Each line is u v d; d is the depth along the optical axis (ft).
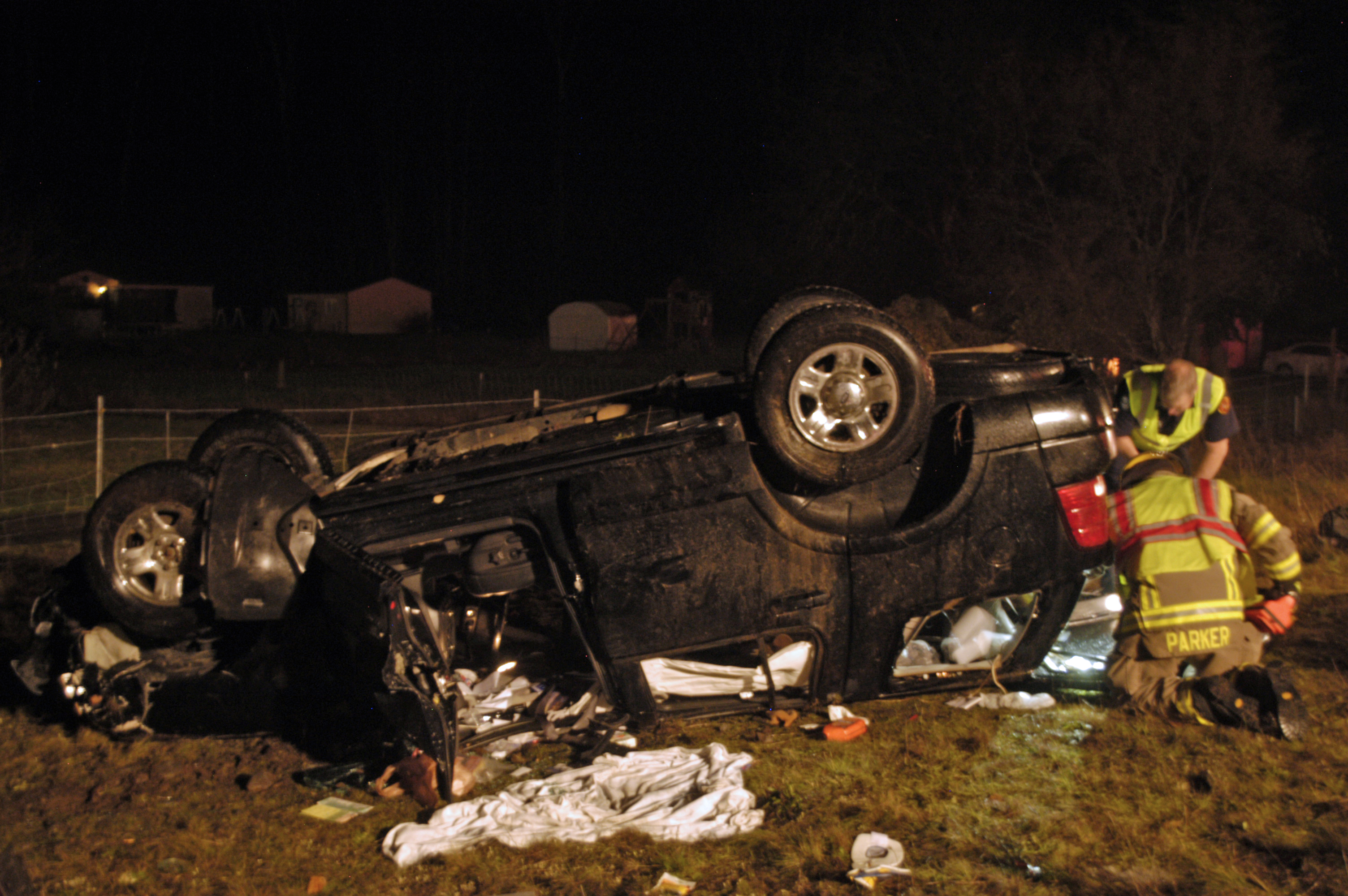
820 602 14.33
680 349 152.87
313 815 13.32
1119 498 14.61
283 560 14.79
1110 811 12.14
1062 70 62.23
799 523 14.38
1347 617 18.85
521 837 12.20
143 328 164.76
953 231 93.09
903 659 16.24
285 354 130.00
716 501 14.15
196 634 15.35
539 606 18.13
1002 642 16.12
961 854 11.48
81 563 17.08
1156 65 55.83
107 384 84.02
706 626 14.17
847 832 12.03
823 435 14.21
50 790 14.29
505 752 14.80
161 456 48.49
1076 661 16.39
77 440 53.78
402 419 65.26
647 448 14.33
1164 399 17.47
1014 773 13.28
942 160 94.07
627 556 13.99
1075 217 57.36
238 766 14.93
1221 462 18.62
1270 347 92.94
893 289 107.86
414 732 13.66
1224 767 13.00
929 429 14.52
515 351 147.43
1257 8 54.19
